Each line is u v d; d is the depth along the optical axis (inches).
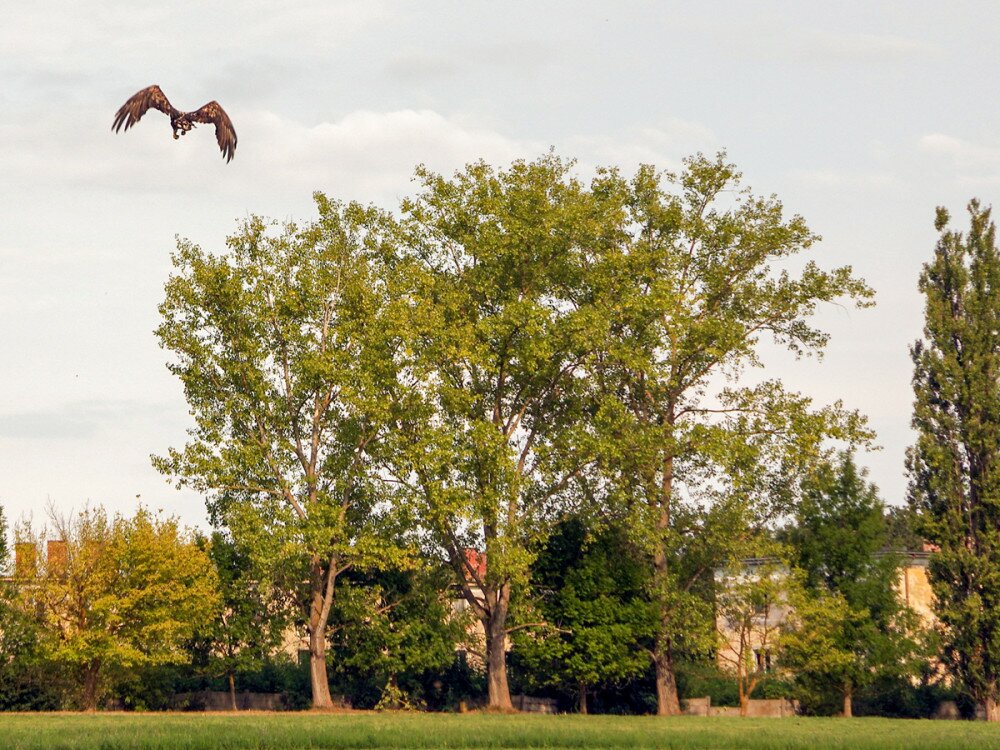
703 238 2566.4
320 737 1352.1
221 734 1327.5
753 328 2600.9
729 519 2529.5
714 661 2662.4
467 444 2367.1
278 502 2449.6
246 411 2458.2
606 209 2522.1
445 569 2620.6
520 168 2482.8
